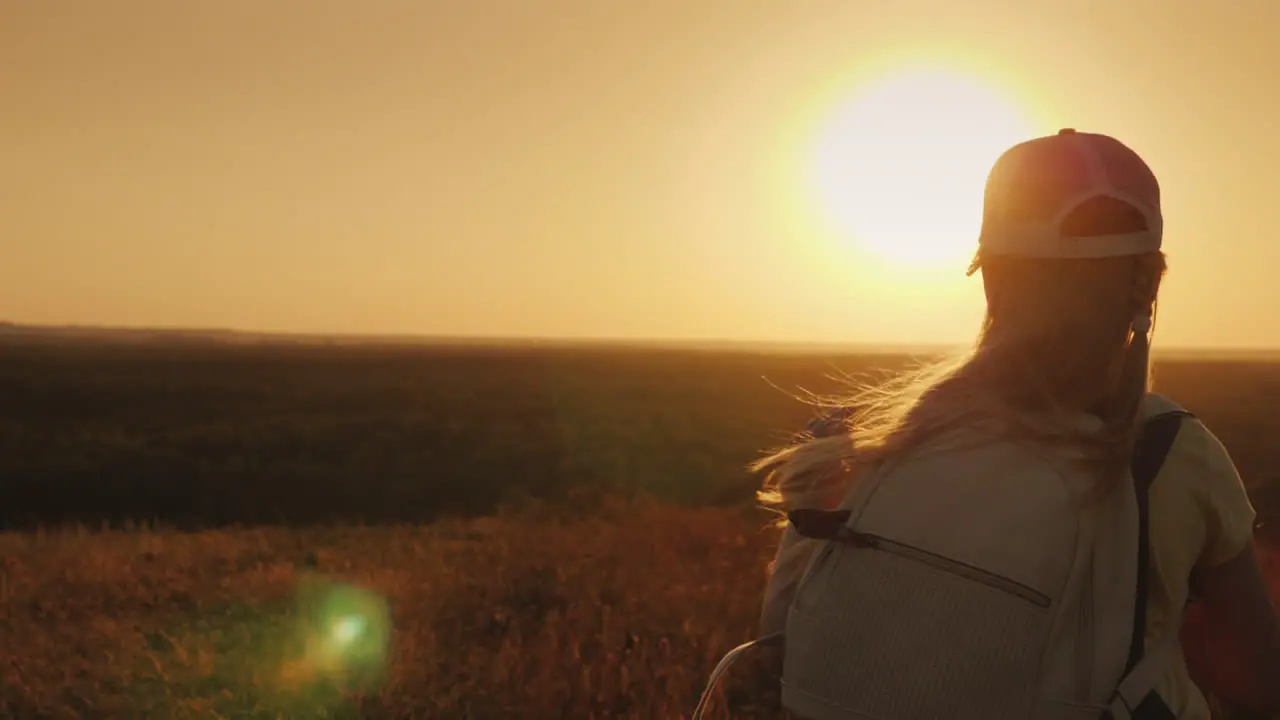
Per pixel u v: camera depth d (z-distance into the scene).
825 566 1.51
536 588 8.98
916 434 1.50
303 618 8.05
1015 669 1.38
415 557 11.38
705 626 7.16
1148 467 1.45
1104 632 1.39
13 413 50.59
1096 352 1.47
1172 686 1.45
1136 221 1.46
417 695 6.05
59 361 98.62
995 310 1.55
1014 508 1.42
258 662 6.73
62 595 9.19
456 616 8.12
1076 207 1.46
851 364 100.12
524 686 6.02
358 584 9.42
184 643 7.15
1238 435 36.97
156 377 78.94
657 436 40.31
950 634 1.39
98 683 6.22
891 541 1.46
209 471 31.70
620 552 11.08
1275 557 7.06
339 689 6.02
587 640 7.05
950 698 1.38
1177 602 1.45
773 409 54.06
